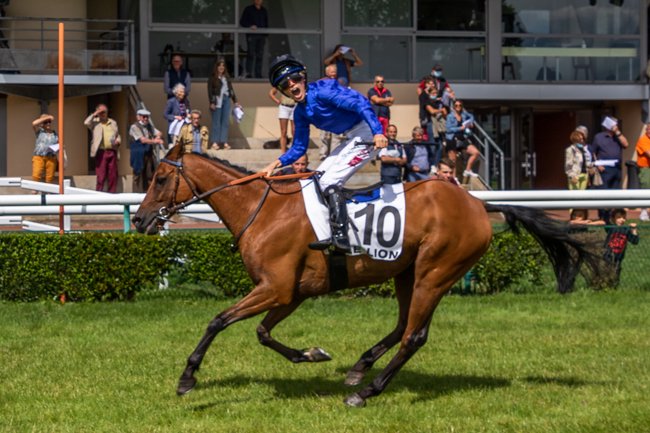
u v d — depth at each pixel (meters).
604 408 7.90
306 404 8.21
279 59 8.44
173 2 23.45
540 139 27.59
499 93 24.91
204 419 7.73
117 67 21.98
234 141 22.88
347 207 8.27
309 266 8.30
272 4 24.05
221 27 23.64
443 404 8.16
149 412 7.96
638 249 14.62
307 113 8.52
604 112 26.47
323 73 24.22
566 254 8.88
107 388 8.77
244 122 23.72
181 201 8.66
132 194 13.52
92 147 20.31
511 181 26.30
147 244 13.21
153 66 23.42
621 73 25.73
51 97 22.42
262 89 23.77
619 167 20.42
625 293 13.79
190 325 11.67
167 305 12.95
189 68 23.56
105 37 24.05
